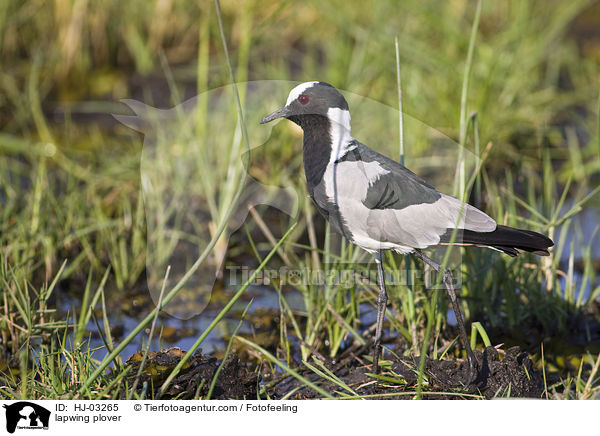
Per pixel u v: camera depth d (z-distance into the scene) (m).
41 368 7.94
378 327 7.82
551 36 15.42
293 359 8.55
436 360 7.59
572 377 8.29
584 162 13.55
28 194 11.16
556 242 11.04
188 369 7.18
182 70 15.49
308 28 16.45
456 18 16.94
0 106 14.76
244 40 12.23
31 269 9.73
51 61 15.38
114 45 16.05
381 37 14.15
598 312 9.55
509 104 13.81
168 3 15.99
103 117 14.72
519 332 8.98
